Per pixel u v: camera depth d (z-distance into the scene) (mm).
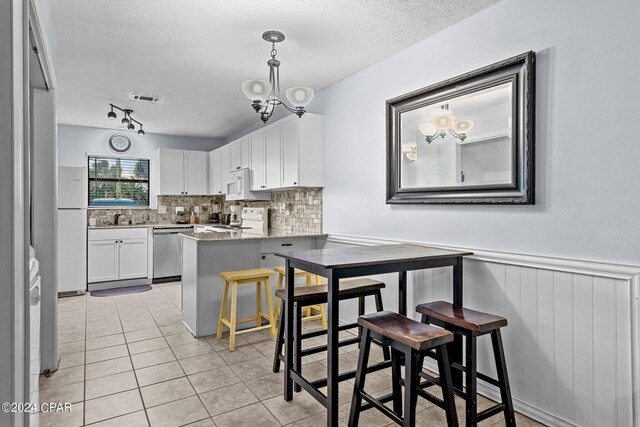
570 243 1921
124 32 2605
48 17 2275
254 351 2936
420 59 2773
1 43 935
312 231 4117
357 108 3408
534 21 2068
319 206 3992
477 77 2336
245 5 2275
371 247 2627
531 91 2045
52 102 2527
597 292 1816
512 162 2137
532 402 2076
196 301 3258
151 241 5527
